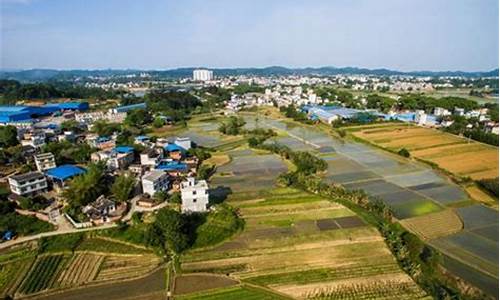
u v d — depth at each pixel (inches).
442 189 3061.0
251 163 3934.5
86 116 6432.1
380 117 6363.2
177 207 2591.0
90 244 2170.3
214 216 2442.2
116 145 4266.7
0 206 2449.6
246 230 2320.4
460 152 4180.6
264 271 1871.3
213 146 4805.6
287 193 2950.3
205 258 2006.6
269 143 4948.3
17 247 2116.1
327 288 1716.3
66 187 2886.3
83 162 3676.2
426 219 2459.4
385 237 2188.7
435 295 1622.8
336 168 3737.7
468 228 2325.3
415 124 5935.0
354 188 3112.7
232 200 2805.1
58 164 3501.5
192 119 7126.0
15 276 1862.7
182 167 3417.8
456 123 5344.5
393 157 4151.1
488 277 1786.4
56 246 2127.2
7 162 3533.5
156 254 2059.5
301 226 2364.7
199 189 2491.4
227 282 1787.6
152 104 7647.6
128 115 6200.8
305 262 1945.1
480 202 2758.4
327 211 2591.0
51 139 4507.9
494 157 3946.9
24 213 2481.5
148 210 2551.7
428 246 2090.3
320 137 5398.6
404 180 3321.9
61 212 2524.6
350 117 6269.7
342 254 2015.3
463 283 1702.8
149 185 2800.2
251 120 7071.9
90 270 1919.3
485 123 5428.2
